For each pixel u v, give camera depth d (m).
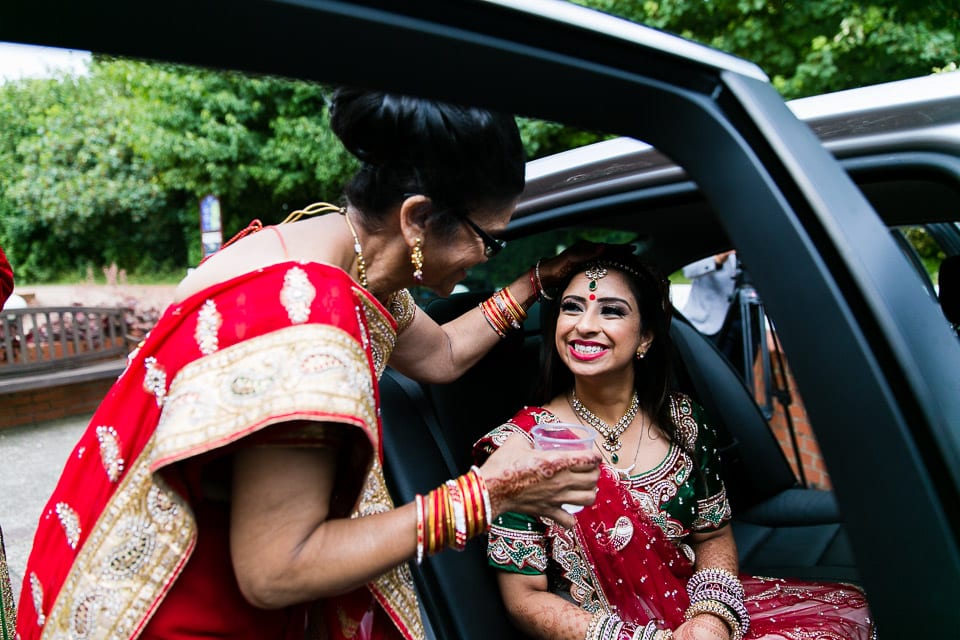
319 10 0.60
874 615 0.74
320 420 0.83
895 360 0.71
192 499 0.91
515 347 1.92
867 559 0.74
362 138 0.96
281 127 10.44
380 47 0.64
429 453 1.60
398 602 1.14
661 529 1.57
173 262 13.81
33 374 5.30
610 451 1.61
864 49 6.88
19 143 13.08
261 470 0.86
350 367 0.88
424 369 1.53
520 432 1.57
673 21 7.59
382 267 1.08
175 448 0.83
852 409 0.73
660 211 2.04
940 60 6.58
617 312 1.53
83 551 0.96
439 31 0.66
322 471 0.89
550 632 1.43
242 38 0.60
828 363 0.74
